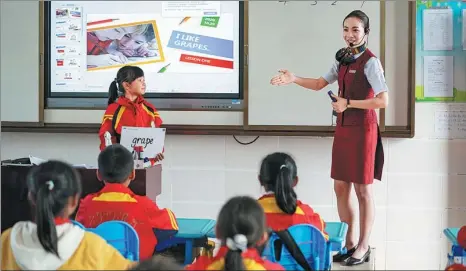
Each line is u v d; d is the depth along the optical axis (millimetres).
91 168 3959
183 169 5383
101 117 5355
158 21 5293
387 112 5121
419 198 5199
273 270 2217
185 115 5277
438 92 5137
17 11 5371
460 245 3189
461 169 5156
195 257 3635
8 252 2295
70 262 2238
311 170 5273
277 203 3045
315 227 3027
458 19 5090
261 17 5176
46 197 2246
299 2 5141
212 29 5238
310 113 5168
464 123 5137
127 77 4422
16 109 5402
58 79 5379
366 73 4176
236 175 5344
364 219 4309
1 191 4047
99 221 3164
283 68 5184
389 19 5082
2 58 5402
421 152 5180
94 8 5340
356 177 4242
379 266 5215
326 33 5133
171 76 5285
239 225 2170
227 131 5223
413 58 5035
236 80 5227
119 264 2285
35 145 5500
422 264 5207
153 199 4012
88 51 5355
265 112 5207
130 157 3277
